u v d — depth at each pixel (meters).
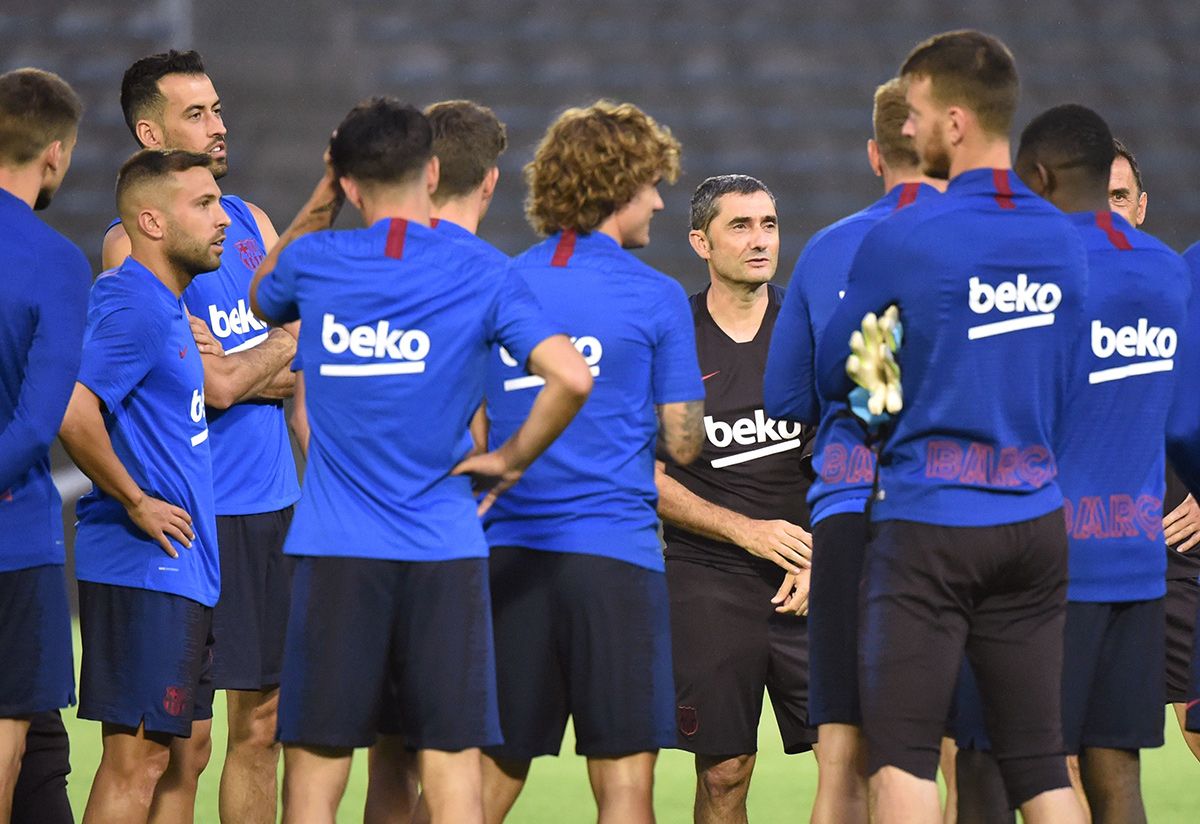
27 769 13.26
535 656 12.27
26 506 12.46
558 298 12.21
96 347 13.59
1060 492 11.62
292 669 11.50
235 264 16.75
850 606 13.02
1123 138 63.97
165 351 14.08
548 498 12.21
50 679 12.51
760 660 15.91
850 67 66.12
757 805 19.73
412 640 11.46
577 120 12.45
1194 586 16.78
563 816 18.83
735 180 16.23
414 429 11.34
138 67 16.50
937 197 11.25
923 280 11.03
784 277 61.28
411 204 11.62
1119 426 12.32
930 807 11.13
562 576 12.14
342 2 65.19
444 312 11.29
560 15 66.44
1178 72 65.31
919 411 11.27
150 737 13.98
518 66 65.38
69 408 13.23
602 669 12.12
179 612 13.99
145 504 13.73
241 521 16.08
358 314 11.29
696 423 12.57
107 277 14.16
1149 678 12.70
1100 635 12.49
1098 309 12.16
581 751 12.30
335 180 12.15
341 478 11.49
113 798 13.91
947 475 11.19
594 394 12.20
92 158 61.03
